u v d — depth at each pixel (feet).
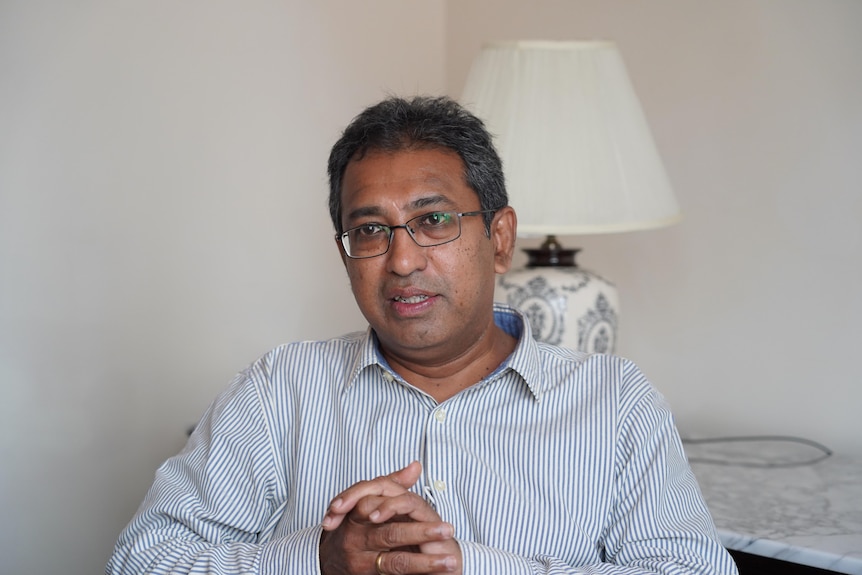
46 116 7.07
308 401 4.65
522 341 4.56
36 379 7.17
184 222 7.80
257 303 8.32
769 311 7.55
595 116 6.32
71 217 7.22
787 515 5.73
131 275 7.54
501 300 6.72
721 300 7.77
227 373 8.19
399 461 4.43
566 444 4.38
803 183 7.29
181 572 4.17
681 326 8.00
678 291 7.98
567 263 6.77
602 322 6.64
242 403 4.72
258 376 4.79
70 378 7.32
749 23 7.44
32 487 7.22
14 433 7.12
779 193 7.41
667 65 7.93
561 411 4.48
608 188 6.28
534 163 6.26
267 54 8.23
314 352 4.78
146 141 7.54
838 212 7.14
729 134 7.62
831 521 5.61
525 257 8.84
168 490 4.54
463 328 4.38
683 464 4.54
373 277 4.31
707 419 7.93
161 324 7.73
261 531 4.62
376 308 4.34
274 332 8.47
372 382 4.59
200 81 7.81
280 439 4.68
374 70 9.09
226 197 8.05
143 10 7.45
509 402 4.49
